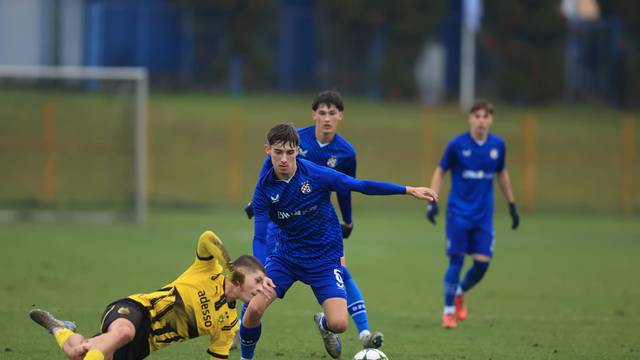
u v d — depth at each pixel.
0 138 83.25
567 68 119.94
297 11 118.00
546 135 92.44
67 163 80.44
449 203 30.45
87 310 31.17
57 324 18.08
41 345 24.94
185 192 78.00
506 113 105.12
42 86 90.62
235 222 64.62
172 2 113.19
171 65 115.69
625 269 45.03
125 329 17.67
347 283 23.77
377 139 89.44
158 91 112.50
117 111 87.06
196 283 18.75
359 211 74.75
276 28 115.88
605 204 80.06
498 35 115.00
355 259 47.84
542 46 114.75
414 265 45.66
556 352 25.28
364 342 21.45
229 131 88.81
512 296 36.47
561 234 61.78
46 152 73.94
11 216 65.94
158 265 43.19
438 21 114.88
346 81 118.00
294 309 32.41
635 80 118.31
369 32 116.31
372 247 53.19
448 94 120.12
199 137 87.31
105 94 85.94
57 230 58.16
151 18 115.06
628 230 64.81
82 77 61.47
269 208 21.12
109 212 68.69
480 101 30.34
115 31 115.00
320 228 21.09
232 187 79.00
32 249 47.66
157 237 55.09
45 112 80.31
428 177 83.50
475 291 37.84
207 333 18.91
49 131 74.12
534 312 32.62
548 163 87.38
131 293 35.06
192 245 51.28
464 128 93.19
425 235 59.88
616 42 121.62
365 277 41.50
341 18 115.00
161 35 115.50
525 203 77.81
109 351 17.38
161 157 83.12
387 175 83.50
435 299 35.56
